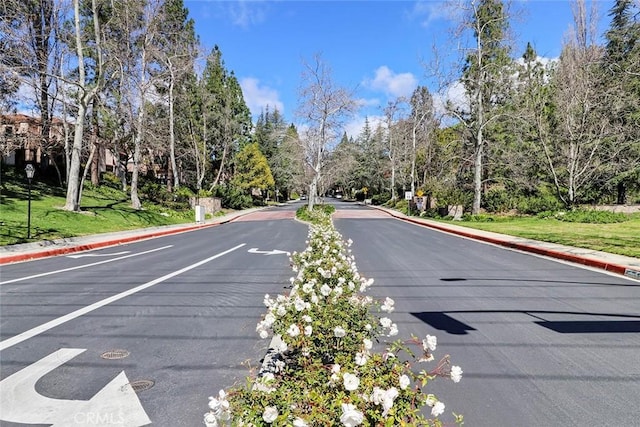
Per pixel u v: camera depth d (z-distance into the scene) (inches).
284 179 3011.8
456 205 1186.6
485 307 242.1
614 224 876.0
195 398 132.2
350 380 81.7
